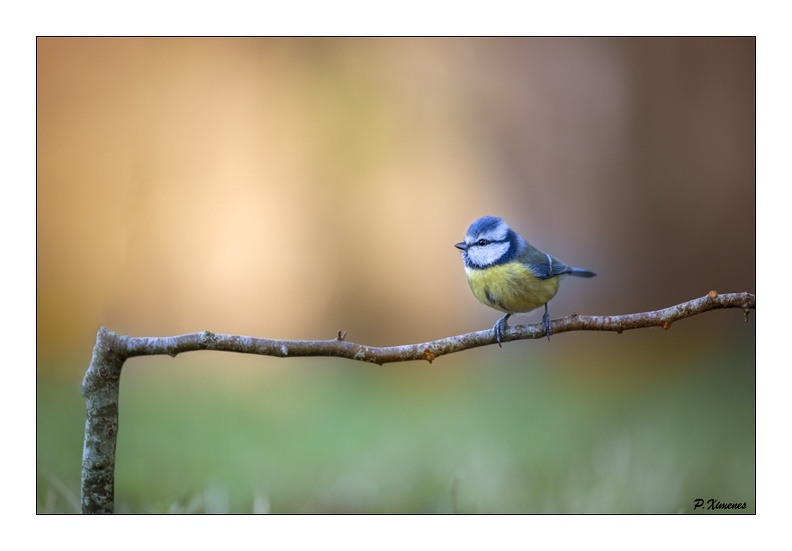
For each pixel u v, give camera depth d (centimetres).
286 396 1137
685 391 1109
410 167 1539
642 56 1392
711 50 1359
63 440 795
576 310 1453
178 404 1027
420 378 1335
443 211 1538
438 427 1003
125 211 1425
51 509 585
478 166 1525
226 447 838
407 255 1541
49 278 1355
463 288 1539
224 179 1492
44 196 1371
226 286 1478
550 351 1414
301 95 1523
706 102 1373
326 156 1530
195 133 1484
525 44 1466
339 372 1296
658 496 719
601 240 1450
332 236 1527
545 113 1472
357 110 1533
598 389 1198
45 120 1384
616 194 1435
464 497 745
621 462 761
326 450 885
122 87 1434
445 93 1520
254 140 1509
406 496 762
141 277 1427
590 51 1424
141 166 1446
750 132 1365
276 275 1504
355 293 1530
